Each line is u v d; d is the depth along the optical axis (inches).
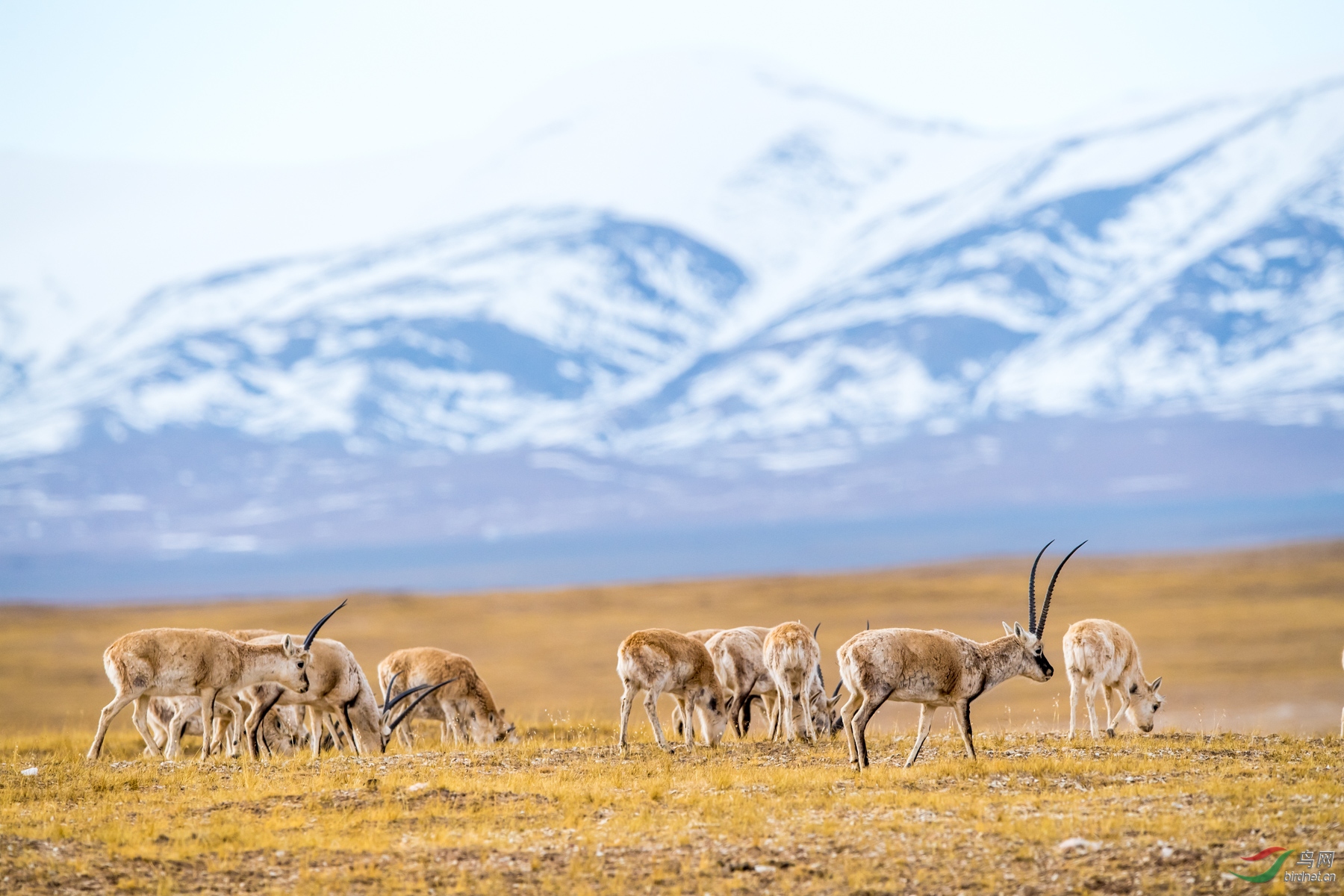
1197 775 2630.4
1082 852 2028.8
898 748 3191.4
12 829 2287.2
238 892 1948.8
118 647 3097.9
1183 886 1892.2
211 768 2955.2
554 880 1971.0
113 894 1935.3
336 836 2234.3
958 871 1979.6
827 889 1923.0
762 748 3189.0
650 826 2269.9
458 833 2239.2
